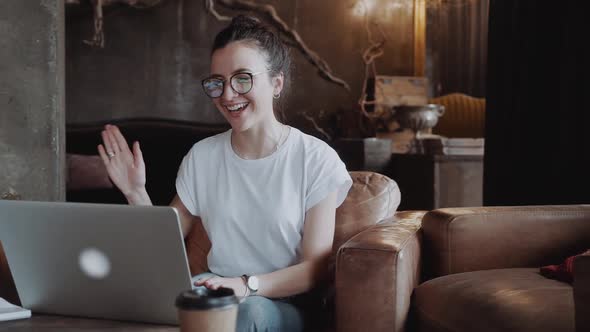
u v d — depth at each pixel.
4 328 1.29
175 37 5.36
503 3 3.20
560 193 2.86
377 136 5.59
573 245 1.97
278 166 1.73
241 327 1.43
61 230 1.31
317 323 1.76
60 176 2.51
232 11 5.46
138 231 1.24
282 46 1.73
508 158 3.18
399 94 5.59
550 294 1.55
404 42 5.78
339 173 1.73
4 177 2.40
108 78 5.24
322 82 5.64
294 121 5.60
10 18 2.39
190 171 1.82
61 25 2.53
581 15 2.75
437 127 5.75
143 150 5.30
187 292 0.99
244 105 1.63
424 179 4.64
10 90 2.40
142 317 1.32
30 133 2.43
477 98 5.90
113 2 5.20
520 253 1.96
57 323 1.32
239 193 1.74
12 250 1.39
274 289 1.59
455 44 5.86
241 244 1.74
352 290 1.64
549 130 2.93
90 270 1.32
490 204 3.32
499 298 1.55
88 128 5.18
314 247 1.69
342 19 5.66
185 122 5.40
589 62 2.72
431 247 1.98
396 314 1.62
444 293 1.68
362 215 2.01
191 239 1.99
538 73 2.99
